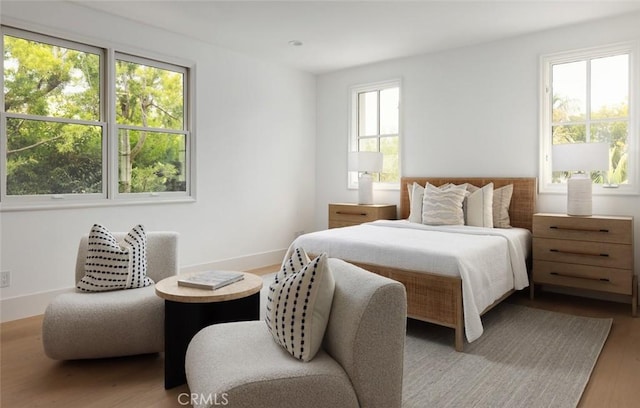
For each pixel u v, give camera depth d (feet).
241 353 5.42
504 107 14.39
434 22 12.83
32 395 6.87
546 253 12.16
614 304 12.14
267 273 15.76
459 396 6.84
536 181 13.69
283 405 4.66
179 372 7.25
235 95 15.90
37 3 10.78
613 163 12.73
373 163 16.75
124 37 12.58
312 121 19.42
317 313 5.32
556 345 8.99
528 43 13.85
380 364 5.14
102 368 7.89
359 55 16.34
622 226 11.00
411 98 16.57
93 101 12.14
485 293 9.51
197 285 7.36
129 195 12.93
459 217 13.32
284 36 14.15
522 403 6.63
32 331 9.80
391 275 9.76
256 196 16.88
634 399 6.80
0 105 10.39
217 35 14.11
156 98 13.66
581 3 11.47
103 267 8.55
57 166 11.43
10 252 10.55
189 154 14.52
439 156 15.93
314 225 19.74
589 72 13.06
